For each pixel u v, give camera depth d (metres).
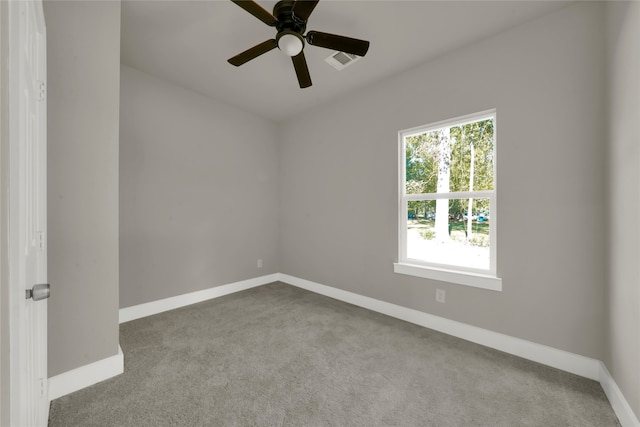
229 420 1.31
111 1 1.65
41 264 1.16
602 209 1.60
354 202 2.96
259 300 3.06
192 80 2.74
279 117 3.71
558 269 1.76
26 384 0.76
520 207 1.89
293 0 1.49
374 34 2.01
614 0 1.45
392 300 2.62
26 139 0.81
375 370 1.72
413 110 2.46
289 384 1.58
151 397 1.46
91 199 1.58
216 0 1.71
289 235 3.75
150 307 2.62
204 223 3.07
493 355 1.90
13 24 0.61
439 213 2.42
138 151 2.57
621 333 1.35
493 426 1.28
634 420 1.19
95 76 1.59
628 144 1.29
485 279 2.03
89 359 1.57
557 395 1.49
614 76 1.45
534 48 1.83
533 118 1.84
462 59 2.16
